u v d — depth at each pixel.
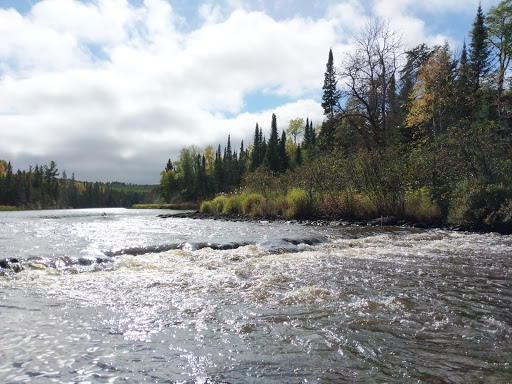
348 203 18.61
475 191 14.79
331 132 31.42
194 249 8.51
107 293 4.74
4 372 2.57
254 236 11.31
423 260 7.47
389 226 16.02
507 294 4.91
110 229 14.65
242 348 3.12
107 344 3.14
